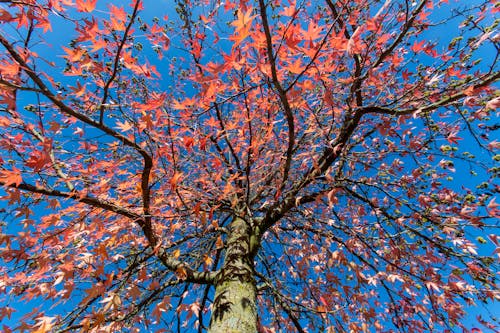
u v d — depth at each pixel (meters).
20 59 1.60
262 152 3.22
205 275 3.05
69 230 2.41
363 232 3.85
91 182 2.61
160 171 2.88
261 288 3.39
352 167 3.76
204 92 1.84
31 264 2.47
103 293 2.17
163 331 2.28
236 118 3.14
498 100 1.92
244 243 3.20
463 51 2.44
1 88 1.62
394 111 2.42
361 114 2.62
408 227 3.20
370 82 2.36
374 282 3.30
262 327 3.39
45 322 2.03
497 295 2.79
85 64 1.82
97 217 2.56
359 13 2.54
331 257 3.78
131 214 2.43
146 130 2.38
